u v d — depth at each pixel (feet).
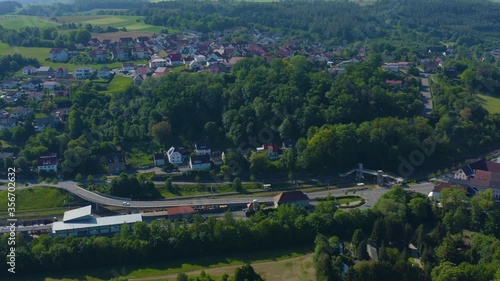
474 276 606.96
